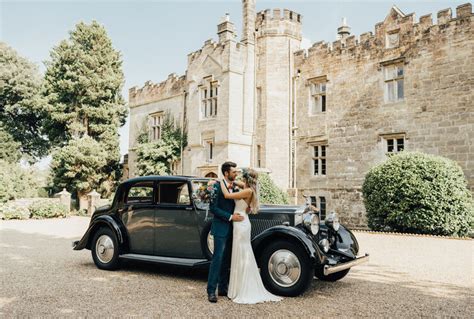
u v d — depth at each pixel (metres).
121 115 31.30
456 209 12.99
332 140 18.84
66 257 8.59
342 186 18.30
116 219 7.23
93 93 27.48
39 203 20.62
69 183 26.36
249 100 21.00
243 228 5.32
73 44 27.91
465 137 14.85
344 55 18.72
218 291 5.49
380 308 4.87
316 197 19.20
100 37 28.31
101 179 27.59
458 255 9.15
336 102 18.84
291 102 20.42
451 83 15.35
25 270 7.09
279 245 5.52
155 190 6.90
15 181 27.91
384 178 14.01
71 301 5.04
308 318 4.46
